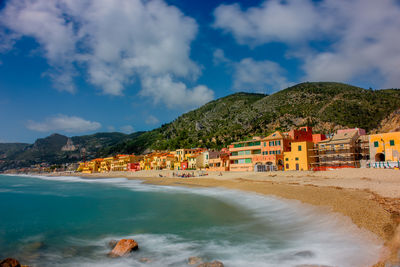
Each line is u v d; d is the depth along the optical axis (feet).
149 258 52.16
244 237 63.62
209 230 71.46
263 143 247.50
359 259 43.98
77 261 51.80
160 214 96.53
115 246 57.06
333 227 62.54
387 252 43.14
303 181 147.54
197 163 359.87
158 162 465.47
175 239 64.39
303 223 70.90
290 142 241.76
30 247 60.75
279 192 117.91
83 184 278.05
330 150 207.10
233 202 113.39
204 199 127.95
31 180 391.86
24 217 95.35
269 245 56.95
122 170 552.82
